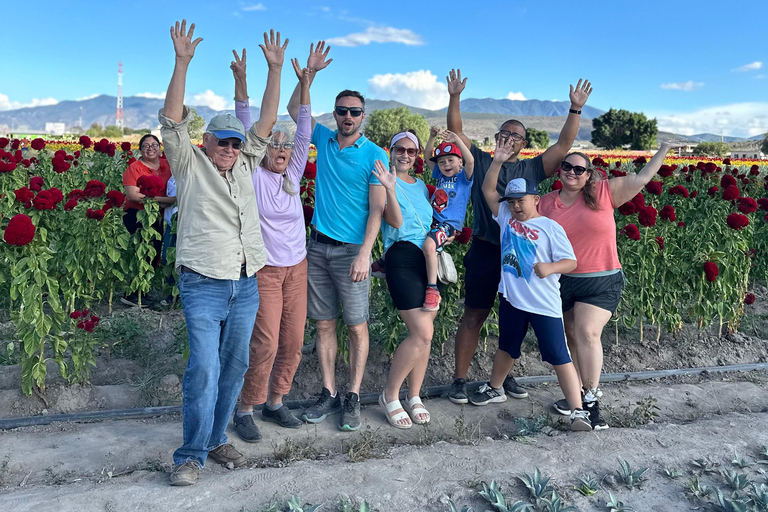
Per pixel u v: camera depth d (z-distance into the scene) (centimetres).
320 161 447
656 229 627
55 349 453
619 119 12300
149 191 582
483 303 491
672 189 719
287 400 509
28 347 434
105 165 923
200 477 353
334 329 470
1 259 450
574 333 492
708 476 362
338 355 557
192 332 338
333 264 441
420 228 436
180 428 436
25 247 435
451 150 457
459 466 367
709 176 855
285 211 399
